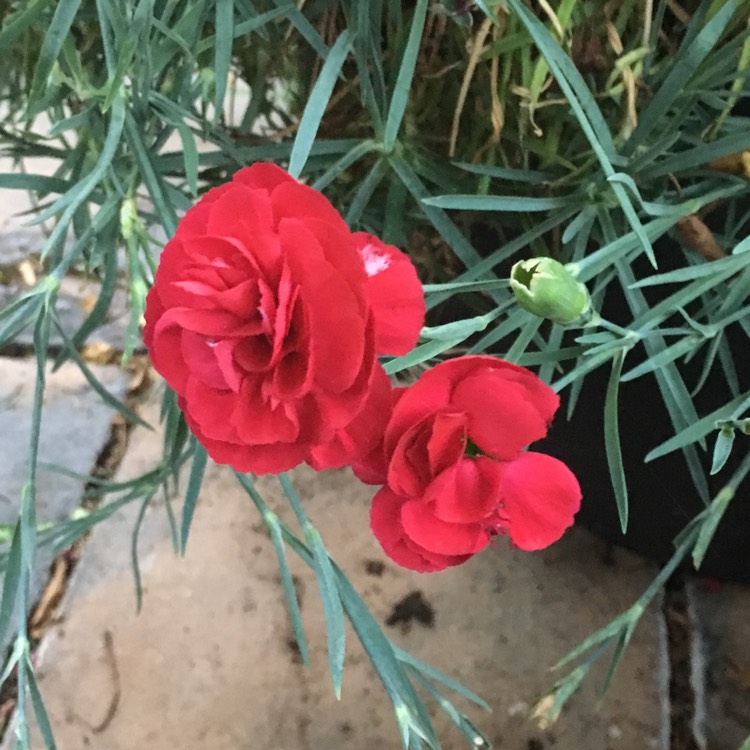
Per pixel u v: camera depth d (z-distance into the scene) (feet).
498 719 0.98
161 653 1.04
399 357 0.55
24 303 0.67
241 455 0.49
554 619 1.06
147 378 1.34
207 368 0.47
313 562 0.68
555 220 0.73
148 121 0.82
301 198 0.45
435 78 0.81
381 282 0.48
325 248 0.44
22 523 0.65
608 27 0.71
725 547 0.98
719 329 0.64
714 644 1.04
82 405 1.29
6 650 1.04
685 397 0.70
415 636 1.05
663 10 0.72
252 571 1.11
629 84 0.70
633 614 0.70
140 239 0.73
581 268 0.57
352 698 1.00
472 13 0.74
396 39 0.78
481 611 1.07
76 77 0.75
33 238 1.50
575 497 0.50
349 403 0.45
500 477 0.48
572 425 0.96
